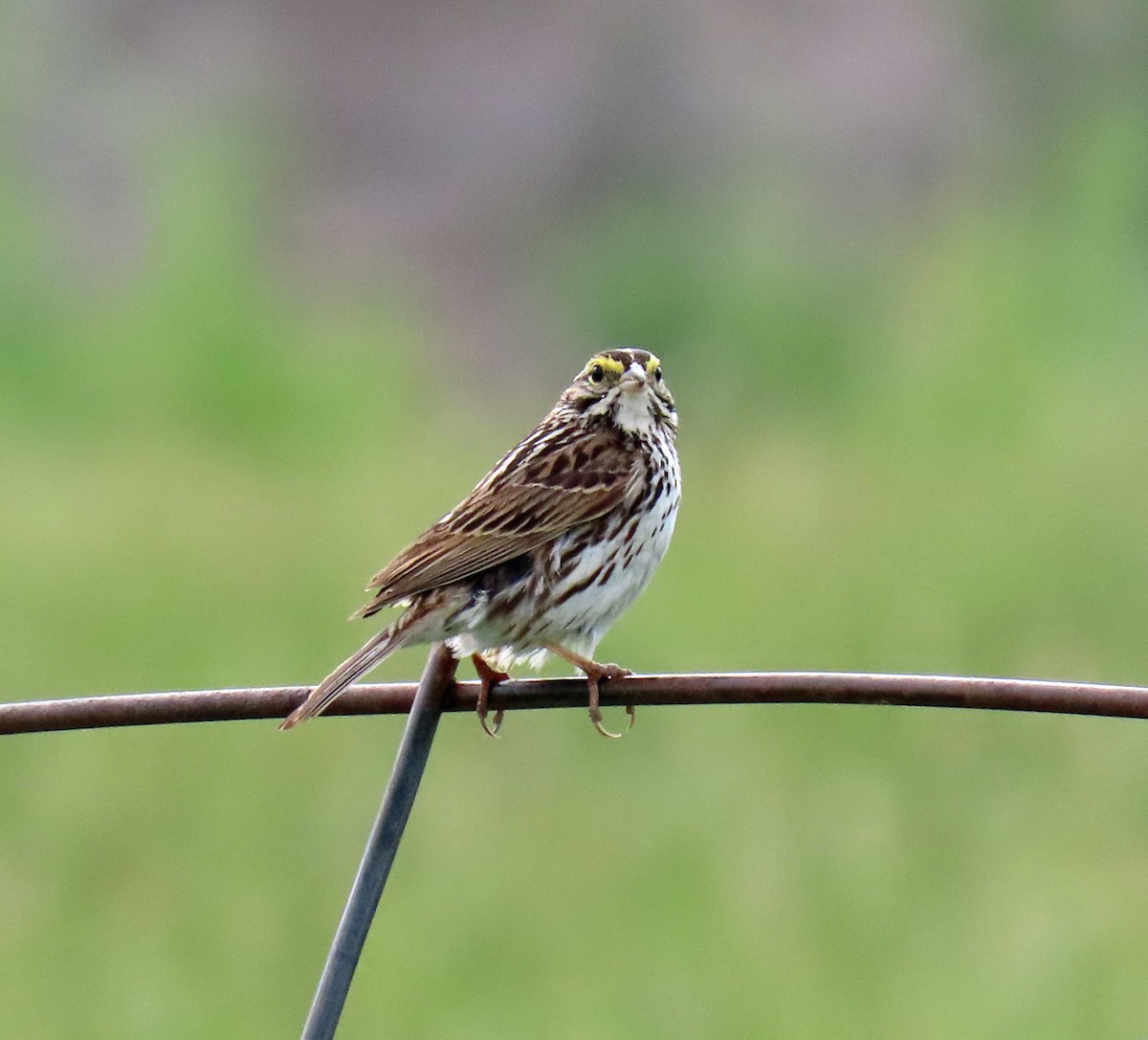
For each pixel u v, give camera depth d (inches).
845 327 935.7
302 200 1039.6
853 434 768.9
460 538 268.2
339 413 813.9
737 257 964.6
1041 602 539.8
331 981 205.0
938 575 551.5
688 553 579.2
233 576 557.6
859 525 597.9
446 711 223.8
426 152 1067.9
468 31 1091.3
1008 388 767.1
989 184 1030.4
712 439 767.1
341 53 1085.8
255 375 825.5
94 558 563.8
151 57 1079.6
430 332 965.8
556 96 1073.5
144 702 220.1
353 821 421.4
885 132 1064.8
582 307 976.9
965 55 1077.8
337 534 600.4
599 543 275.0
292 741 448.8
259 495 644.7
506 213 1041.5
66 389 841.5
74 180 1010.7
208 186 889.5
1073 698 206.1
